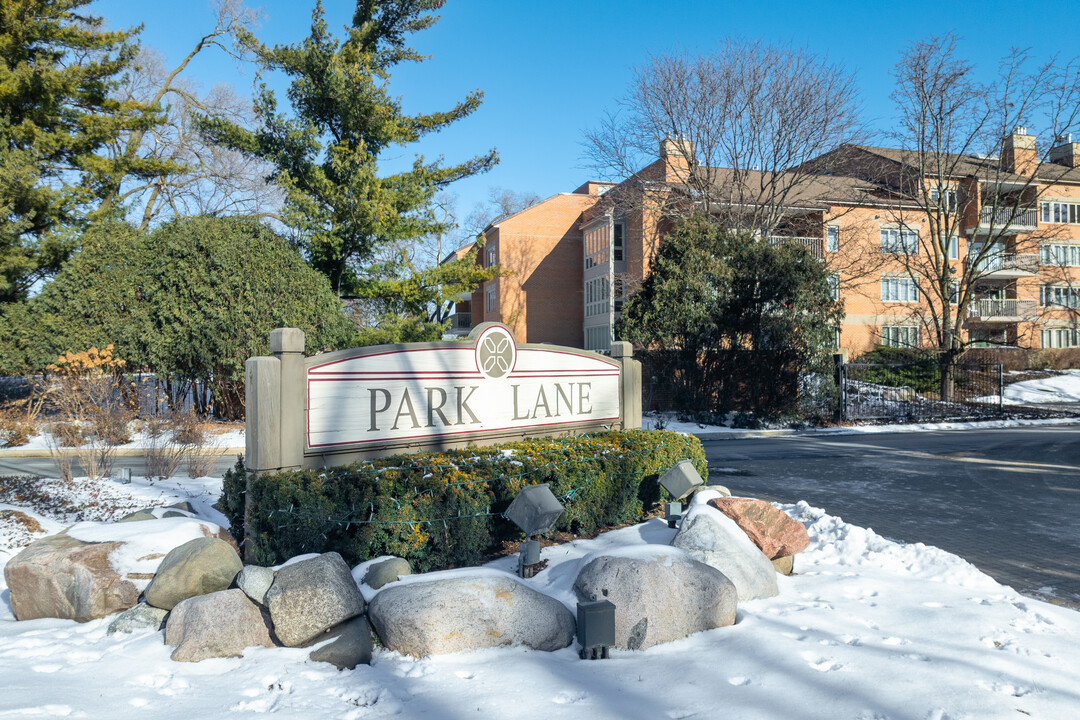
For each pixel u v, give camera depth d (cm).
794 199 3072
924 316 3709
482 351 726
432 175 2206
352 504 507
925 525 837
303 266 2003
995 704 327
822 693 339
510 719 310
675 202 2905
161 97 3030
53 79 2070
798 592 524
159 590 430
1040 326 3725
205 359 1873
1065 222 4053
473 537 550
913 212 3619
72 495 914
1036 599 550
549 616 407
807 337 2261
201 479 1069
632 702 331
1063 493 1065
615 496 683
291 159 2023
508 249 3959
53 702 312
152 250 2020
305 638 383
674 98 2697
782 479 1205
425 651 384
